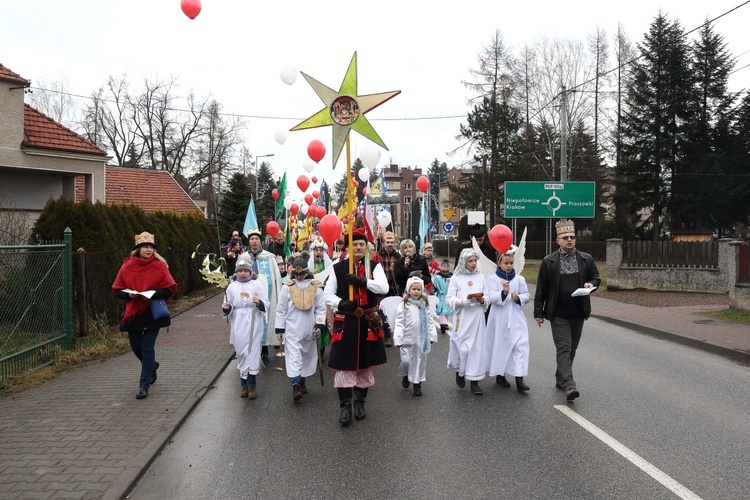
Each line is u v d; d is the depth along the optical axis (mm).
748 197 40438
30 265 8125
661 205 41219
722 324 12344
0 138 15336
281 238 12039
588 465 4621
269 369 8562
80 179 23328
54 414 5977
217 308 15961
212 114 47531
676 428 5531
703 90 42250
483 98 39594
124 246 12336
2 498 3982
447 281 11312
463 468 4605
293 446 5199
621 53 42062
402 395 6906
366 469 4629
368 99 6398
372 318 5906
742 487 4188
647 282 20359
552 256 6957
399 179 97438
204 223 22766
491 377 7871
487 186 41688
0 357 7266
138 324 6648
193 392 6914
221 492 4238
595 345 10359
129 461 4688
